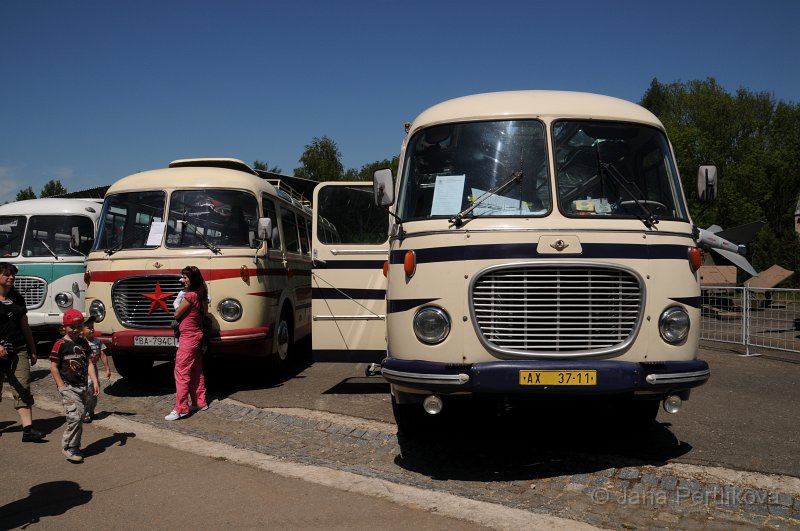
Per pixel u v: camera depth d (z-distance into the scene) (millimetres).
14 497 5211
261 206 9703
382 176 5844
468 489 5238
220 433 7027
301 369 11195
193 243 9094
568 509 4789
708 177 6078
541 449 6191
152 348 8805
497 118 5879
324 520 4625
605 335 5199
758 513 4699
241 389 9398
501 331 5203
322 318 8039
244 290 9094
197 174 9633
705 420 7301
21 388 6812
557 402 5852
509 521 4531
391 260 5805
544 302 5191
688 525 4500
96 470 5832
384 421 7215
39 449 6531
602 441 6508
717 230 24047
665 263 5406
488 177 5652
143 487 5363
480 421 7348
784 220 62219
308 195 14219
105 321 9055
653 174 5871
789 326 12477
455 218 5422
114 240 9344
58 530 4566
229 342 8930
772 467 5629
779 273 23406
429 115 6137
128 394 9227
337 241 8086
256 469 5727
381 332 7953
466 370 5125
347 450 6352
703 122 60562
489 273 5238
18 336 6840
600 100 6129
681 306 5414
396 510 4762
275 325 9883
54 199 13766
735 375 10172
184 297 7812
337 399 8430
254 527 4539
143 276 8906
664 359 5301
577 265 5191
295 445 6547
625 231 5355
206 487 5324
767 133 65500
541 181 5586
